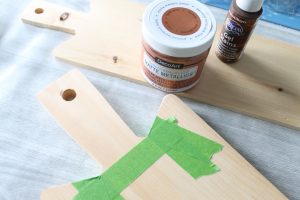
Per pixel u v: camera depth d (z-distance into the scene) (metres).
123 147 0.44
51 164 0.44
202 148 0.44
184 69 0.46
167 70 0.46
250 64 0.55
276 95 0.52
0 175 0.43
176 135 0.45
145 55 0.47
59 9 0.58
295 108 0.51
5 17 0.59
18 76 0.52
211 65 0.54
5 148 0.45
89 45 0.54
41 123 0.48
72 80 0.49
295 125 0.50
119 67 0.53
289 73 0.54
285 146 0.48
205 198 0.41
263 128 0.50
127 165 0.43
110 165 0.43
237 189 0.42
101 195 0.40
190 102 0.52
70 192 0.40
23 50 0.55
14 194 0.42
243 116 0.51
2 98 0.49
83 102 0.47
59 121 0.46
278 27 0.61
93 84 0.52
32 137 0.46
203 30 0.44
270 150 0.48
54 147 0.46
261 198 0.41
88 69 0.53
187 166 0.43
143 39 0.45
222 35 0.51
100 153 0.44
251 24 0.47
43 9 0.58
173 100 0.48
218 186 0.42
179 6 0.46
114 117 0.46
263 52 0.56
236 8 0.46
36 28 0.58
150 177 0.42
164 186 0.41
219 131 0.49
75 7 0.61
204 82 0.52
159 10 0.45
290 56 0.56
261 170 0.46
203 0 0.63
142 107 0.50
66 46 0.54
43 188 0.43
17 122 0.48
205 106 0.51
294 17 0.62
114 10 0.59
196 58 0.45
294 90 0.53
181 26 0.44
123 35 0.56
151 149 0.44
